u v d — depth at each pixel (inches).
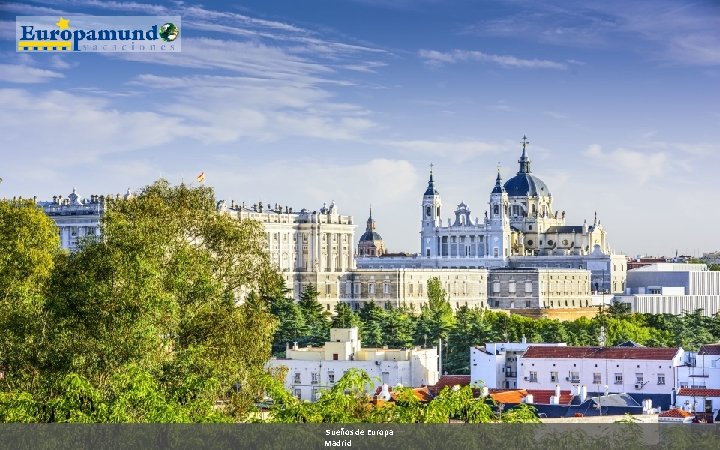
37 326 6801.2
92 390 5743.1
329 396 5689.0
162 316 7003.0
